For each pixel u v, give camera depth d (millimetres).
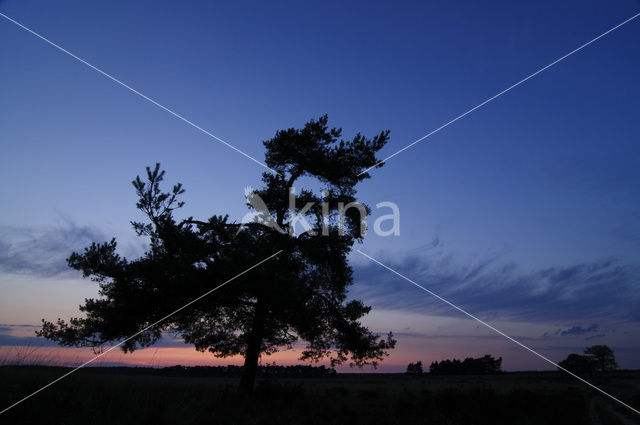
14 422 6879
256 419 10453
